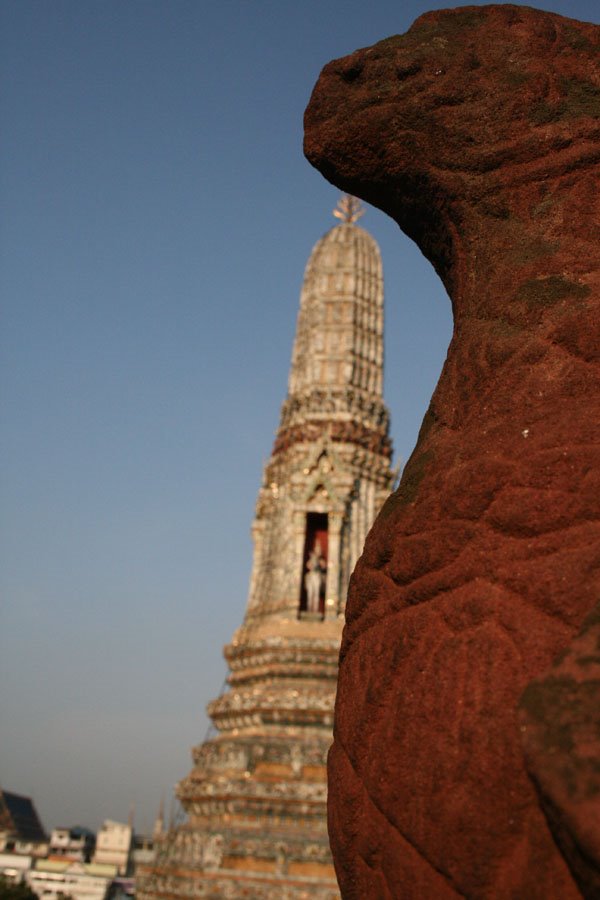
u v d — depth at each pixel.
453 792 5.52
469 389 7.36
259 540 52.75
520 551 6.12
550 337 7.02
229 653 48.16
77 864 133.75
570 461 6.27
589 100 7.96
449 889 5.47
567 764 4.43
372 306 56.62
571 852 4.44
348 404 52.44
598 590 5.64
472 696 5.69
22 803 199.50
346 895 6.57
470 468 6.66
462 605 6.15
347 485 48.84
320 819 39.00
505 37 8.26
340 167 9.09
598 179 7.70
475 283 7.92
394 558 6.98
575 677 4.82
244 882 36.66
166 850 42.09
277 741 42.31
